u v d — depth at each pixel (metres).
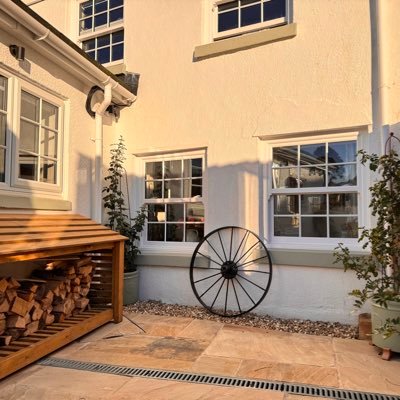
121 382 2.85
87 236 3.87
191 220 5.30
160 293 5.23
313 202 4.59
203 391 2.70
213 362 3.22
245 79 4.86
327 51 4.42
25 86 3.93
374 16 4.19
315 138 4.54
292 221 4.69
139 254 5.29
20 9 3.42
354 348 3.53
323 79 4.43
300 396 2.63
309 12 4.53
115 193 5.42
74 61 4.38
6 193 3.63
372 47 4.20
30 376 2.96
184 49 5.28
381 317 3.31
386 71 4.07
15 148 3.75
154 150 5.41
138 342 3.71
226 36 5.17
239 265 4.77
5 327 3.22
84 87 4.95
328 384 2.80
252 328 4.15
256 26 5.00
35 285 3.46
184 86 5.24
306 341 3.73
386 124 4.03
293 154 4.71
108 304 4.54
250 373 3.00
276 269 4.57
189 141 5.17
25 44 3.90
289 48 4.62
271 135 4.70
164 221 5.50
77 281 4.14
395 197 3.41
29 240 3.09
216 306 4.89
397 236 3.40
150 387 2.76
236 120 4.88
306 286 4.42
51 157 4.39
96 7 6.33
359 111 4.23
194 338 3.82
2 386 2.79
